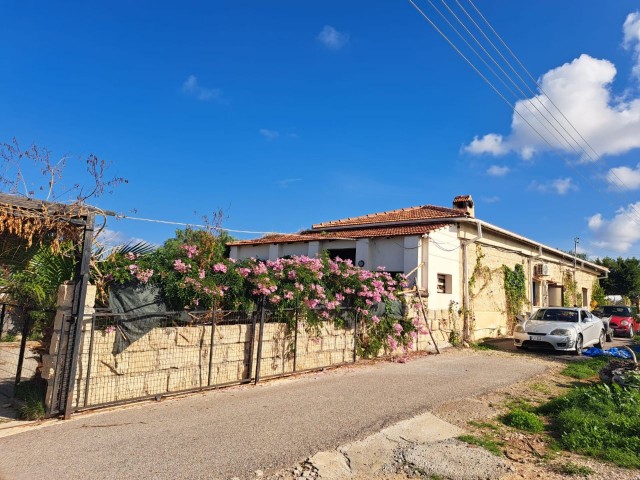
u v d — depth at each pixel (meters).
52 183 6.73
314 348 10.02
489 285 18.70
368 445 5.22
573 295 28.58
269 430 5.61
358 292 10.98
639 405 6.71
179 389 7.38
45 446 4.92
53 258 6.71
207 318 7.91
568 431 5.78
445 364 11.32
